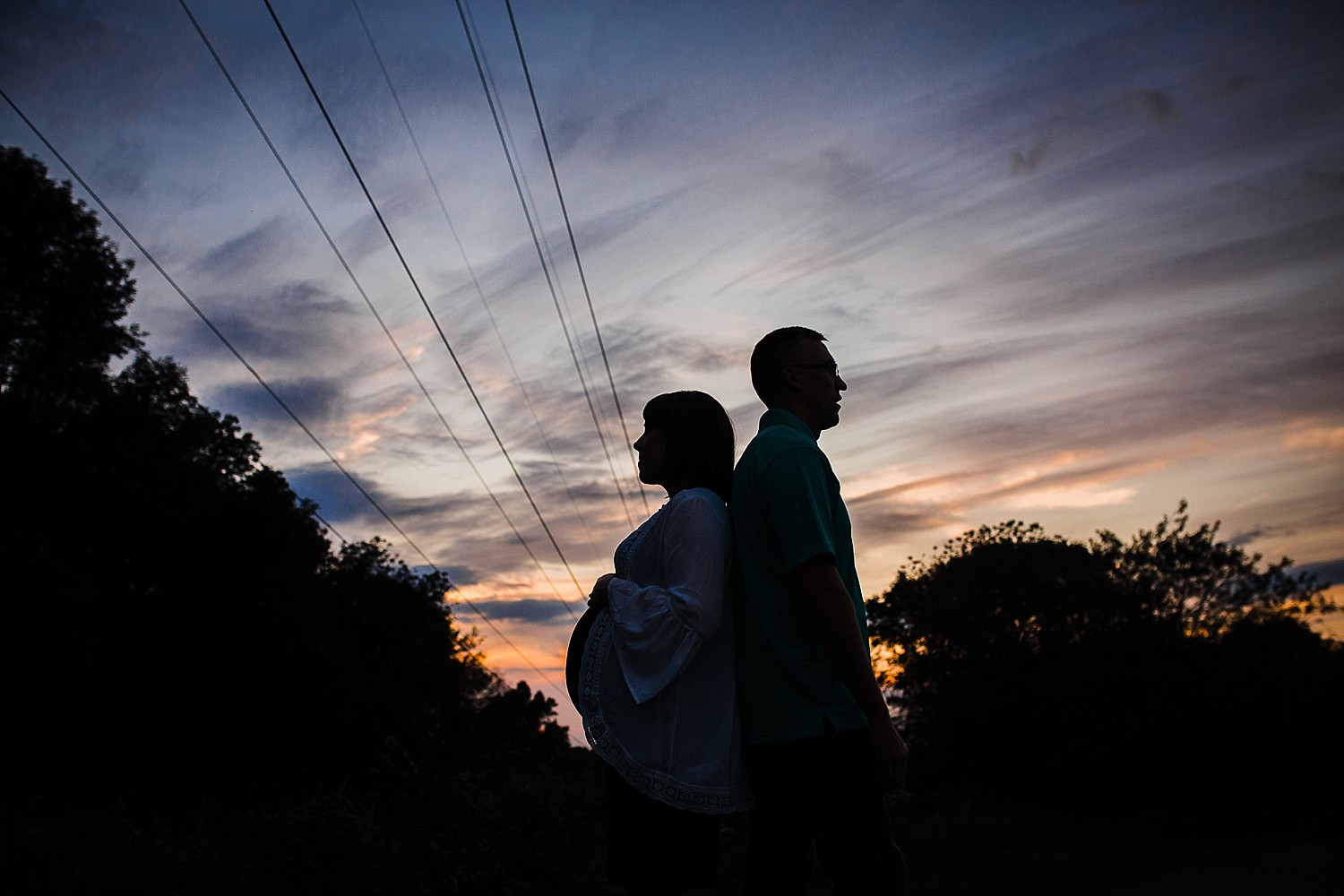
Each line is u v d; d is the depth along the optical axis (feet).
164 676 103.55
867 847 6.23
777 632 6.61
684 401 7.68
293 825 25.86
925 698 134.00
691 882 6.44
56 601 83.61
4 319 98.07
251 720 110.52
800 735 6.42
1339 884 37.63
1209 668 110.11
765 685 6.61
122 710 104.06
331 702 117.70
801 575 6.31
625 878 6.57
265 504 116.98
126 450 103.55
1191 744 104.73
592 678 6.75
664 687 6.40
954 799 97.30
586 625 7.22
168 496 108.17
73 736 84.69
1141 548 130.72
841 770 6.34
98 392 105.70
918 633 139.85
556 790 32.55
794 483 6.56
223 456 118.73
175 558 108.06
